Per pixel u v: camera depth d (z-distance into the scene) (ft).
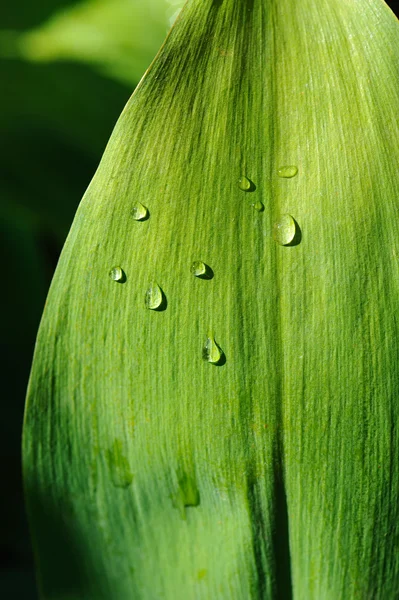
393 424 0.78
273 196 0.77
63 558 0.83
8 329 1.16
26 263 1.20
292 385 0.78
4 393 1.14
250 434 0.79
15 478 1.12
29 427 0.81
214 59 0.76
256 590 0.81
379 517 0.79
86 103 1.08
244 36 0.76
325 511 0.79
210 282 0.77
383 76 0.76
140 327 0.78
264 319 0.77
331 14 0.76
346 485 0.79
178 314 0.78
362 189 0.76
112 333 0.78
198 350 0.78
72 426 0.80
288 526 0.80
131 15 1.24
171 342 0.78
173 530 0.82
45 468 0.81
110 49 1.18
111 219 0.77
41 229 1.24
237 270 0.77
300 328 0.77
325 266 0.77
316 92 0.76
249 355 0.78
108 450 0.81
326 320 0.77
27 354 1.17
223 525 0.81
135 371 0.79
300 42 0.76
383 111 0.76
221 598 0.82
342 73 0.76
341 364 0.77
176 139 0.76
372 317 0.77
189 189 0.76
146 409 0.79
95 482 0.81
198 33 0.76
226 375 0.78
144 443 0.80
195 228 0.77
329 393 0.78
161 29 1.23
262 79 0.76
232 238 0.77
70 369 0.79
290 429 0.78
